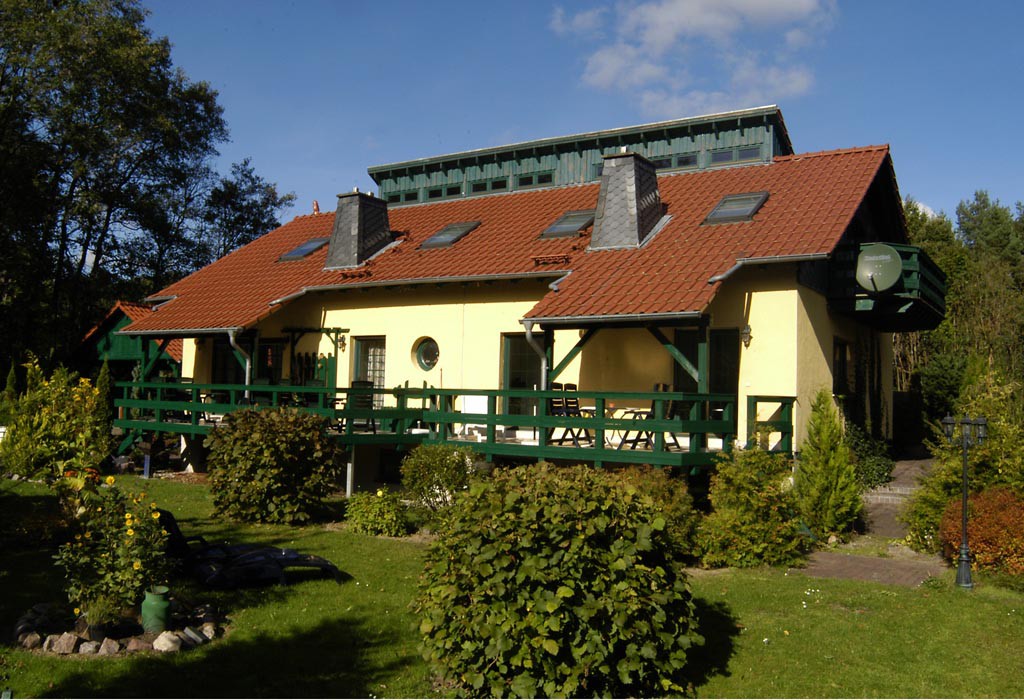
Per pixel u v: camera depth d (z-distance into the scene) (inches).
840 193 570.3
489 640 228.7
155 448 728.3
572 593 220.8
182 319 742.5
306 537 446.3
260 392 680.4
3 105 1086.4
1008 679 264.5
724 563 407.5
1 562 363.6
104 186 1273.4
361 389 565.0
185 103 1375.5
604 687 234.8
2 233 1098.1
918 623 314.2
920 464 695.7
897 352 1231.5
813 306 548.4
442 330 663.8
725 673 267.1
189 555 359.3
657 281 517.0
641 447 561.3
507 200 792.9
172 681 242.1
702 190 659.4
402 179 909.2
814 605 336.2
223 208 1640.0
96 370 1072.8
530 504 232.4
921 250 562.9
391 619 309.4
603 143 775.7
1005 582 362.6
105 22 1114.1
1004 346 1022.4
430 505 477.1
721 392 543.2
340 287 681.6
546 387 536.7
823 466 469.7
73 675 239.0
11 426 457.7
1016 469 407.5
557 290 544.4
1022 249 1740.9
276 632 291.3
